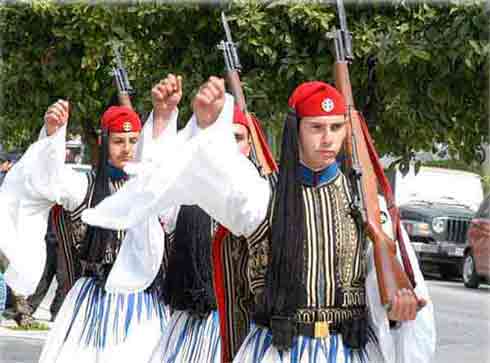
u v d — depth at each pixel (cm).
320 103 538
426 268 2430
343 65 568
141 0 856
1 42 947
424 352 567
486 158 880
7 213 740
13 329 1344
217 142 518
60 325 820
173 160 516
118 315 801
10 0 932
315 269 538
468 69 780
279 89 827
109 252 804
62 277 845
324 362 537
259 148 648
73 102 951
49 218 858
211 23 841
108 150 801
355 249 544
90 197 794
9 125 985
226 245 568
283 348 535
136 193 522
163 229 773
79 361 805
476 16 756
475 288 2138
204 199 529
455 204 2453
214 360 719
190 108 848
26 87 961
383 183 567
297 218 533
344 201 548
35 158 732
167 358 739
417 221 2384
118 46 879
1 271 783
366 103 823
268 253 538
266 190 539
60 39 926
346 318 543
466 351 1310
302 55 808
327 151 541
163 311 811
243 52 831
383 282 525
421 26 779
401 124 806
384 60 772
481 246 2095
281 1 794
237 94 663
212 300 725
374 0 789
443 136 814
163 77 870
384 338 546
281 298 531
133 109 866
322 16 780
